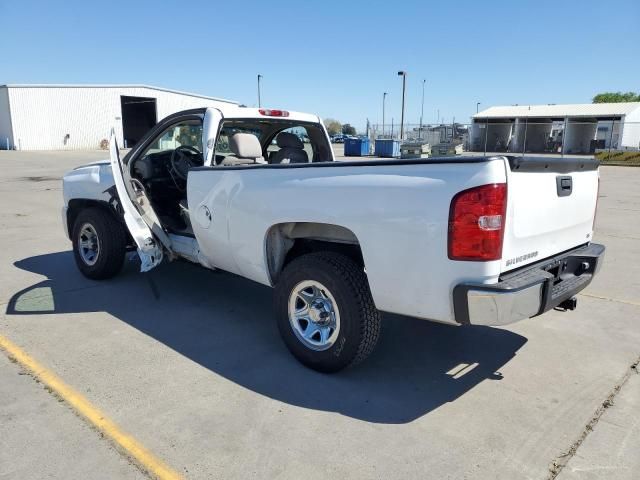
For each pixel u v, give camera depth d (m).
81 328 4.50
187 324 4.64
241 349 4.16
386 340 4.44
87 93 45.91
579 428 3.13
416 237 3.09
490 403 3.41
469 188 2.91
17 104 42.91
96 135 47.06
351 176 3.37
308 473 2.69
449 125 38.69
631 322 4.89
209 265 4.73
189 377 3.68
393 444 2.95
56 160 30.25
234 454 2.83
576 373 3.85
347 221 3.38
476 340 4.45
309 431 3.06
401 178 3.15
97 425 3.06
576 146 45.94
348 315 3.50
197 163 5.40
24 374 3.66
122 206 4.78
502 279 3.06
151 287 5.64
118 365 3.83
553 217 3.48
